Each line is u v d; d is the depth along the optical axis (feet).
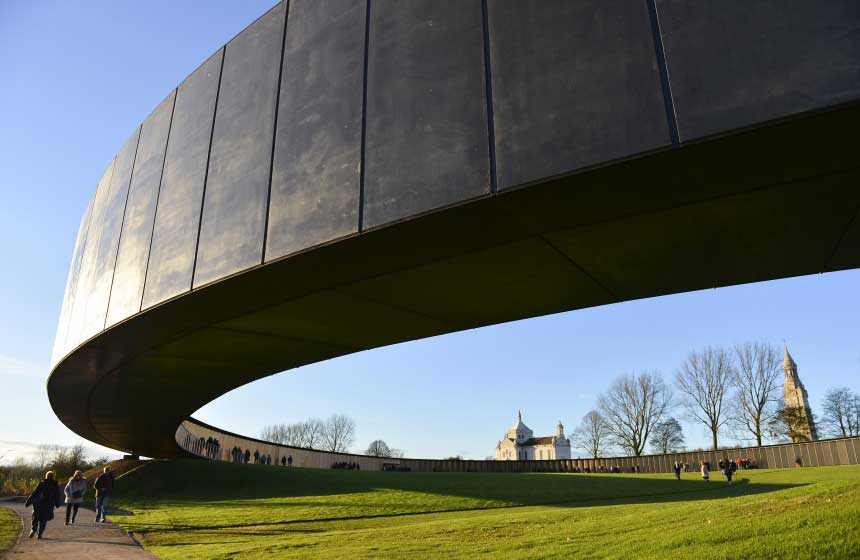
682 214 30.22
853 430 228.02
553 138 27.63
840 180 26.84
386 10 35.96
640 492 93.25
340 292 42.55
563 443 502.38
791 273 38.68
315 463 205.46
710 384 210.38
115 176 64.69
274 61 42.65
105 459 202.90
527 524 46.80
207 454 166.30
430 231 32.50
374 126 34.35
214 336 55.01
